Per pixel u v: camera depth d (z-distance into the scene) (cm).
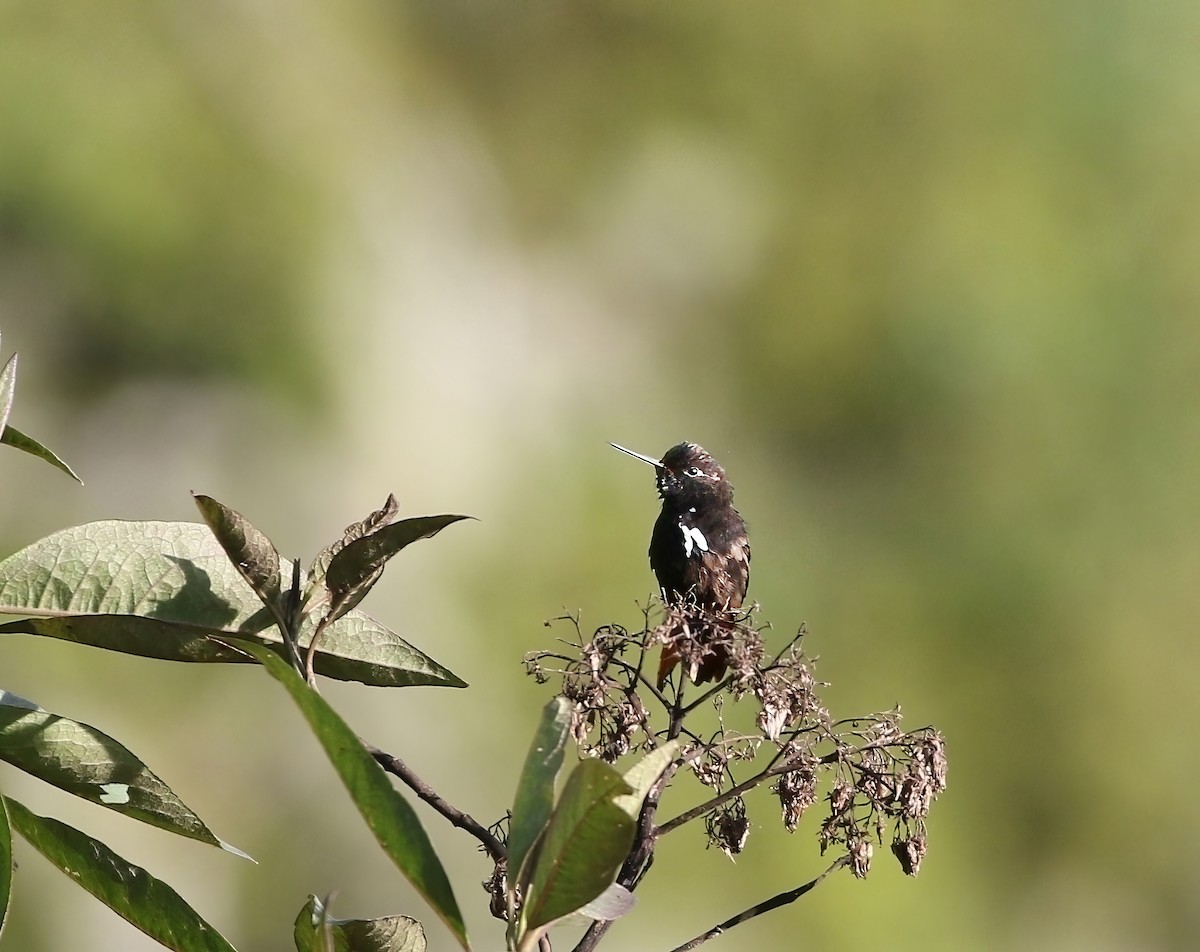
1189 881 1758
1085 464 1858
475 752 1341
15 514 1244
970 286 1872
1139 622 1830
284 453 1383
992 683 1750
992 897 1661
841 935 1375
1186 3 2102
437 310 1573
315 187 1492
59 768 282
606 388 1680
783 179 1873
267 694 1267
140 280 1340
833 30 1914
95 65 1374
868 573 1744
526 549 1500
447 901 220
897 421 1819
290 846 1235
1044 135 1992
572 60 1816
